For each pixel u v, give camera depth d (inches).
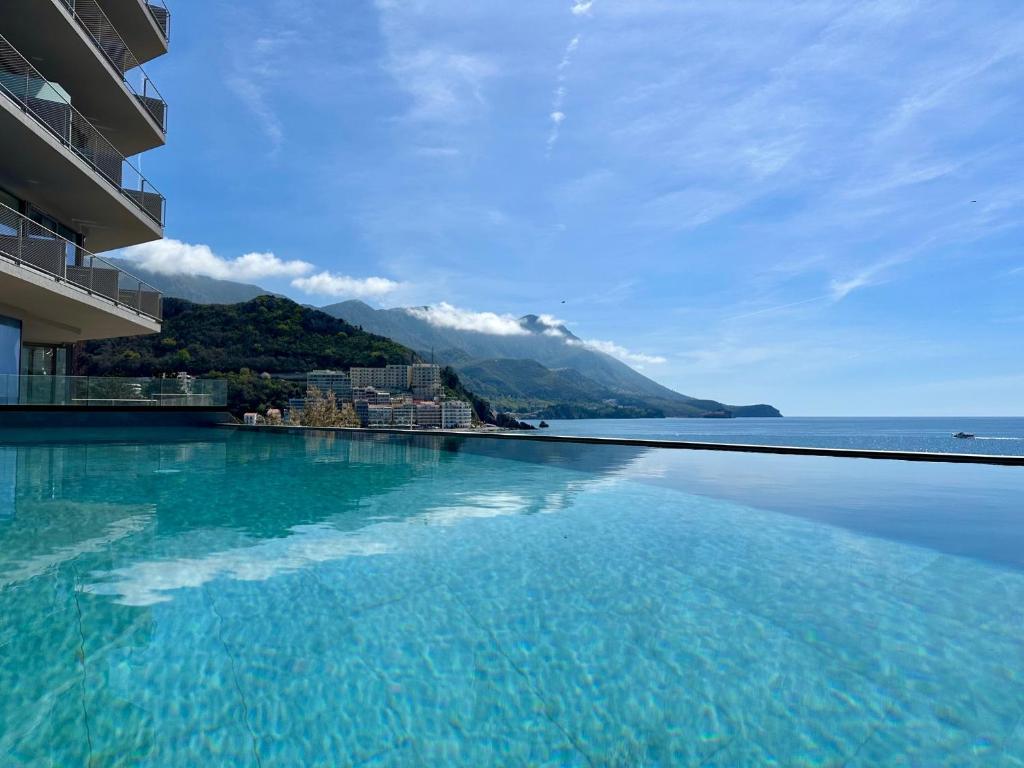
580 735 84.0
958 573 160.4
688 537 202.5
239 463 423.5
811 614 130.6
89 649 110.6
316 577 155.9
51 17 526.3
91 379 653.9
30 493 282.7
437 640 116.8
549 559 174.2
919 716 89.0
